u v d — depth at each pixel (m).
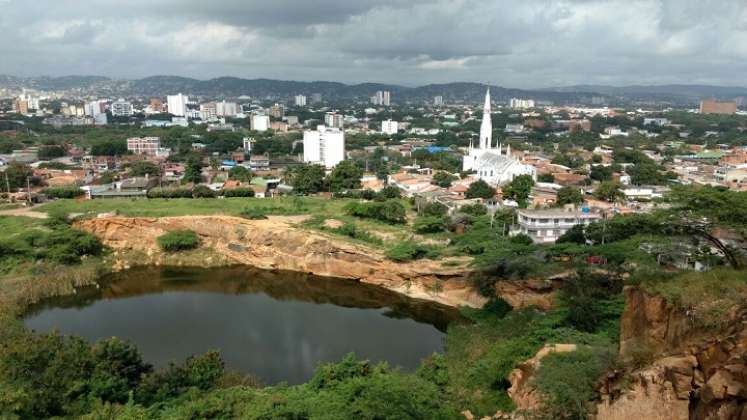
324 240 89.00
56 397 39.09
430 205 106.62
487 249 77.94
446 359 51.41
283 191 142.38
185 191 126.31
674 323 29.62
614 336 46.81
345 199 125.38
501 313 66.75
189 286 83.19
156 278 86.56
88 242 89.19
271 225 95.88
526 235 86.38
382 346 60.81
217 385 45.97
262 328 66.12
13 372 40.62
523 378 39.81
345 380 44.53
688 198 45.25
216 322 68.00
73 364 42.25
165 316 70.06
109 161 187.12
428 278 78.38
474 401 41.66
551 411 32.22
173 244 93.00
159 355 57.50
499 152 173.75
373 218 101.25
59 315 69.88
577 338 43.56
